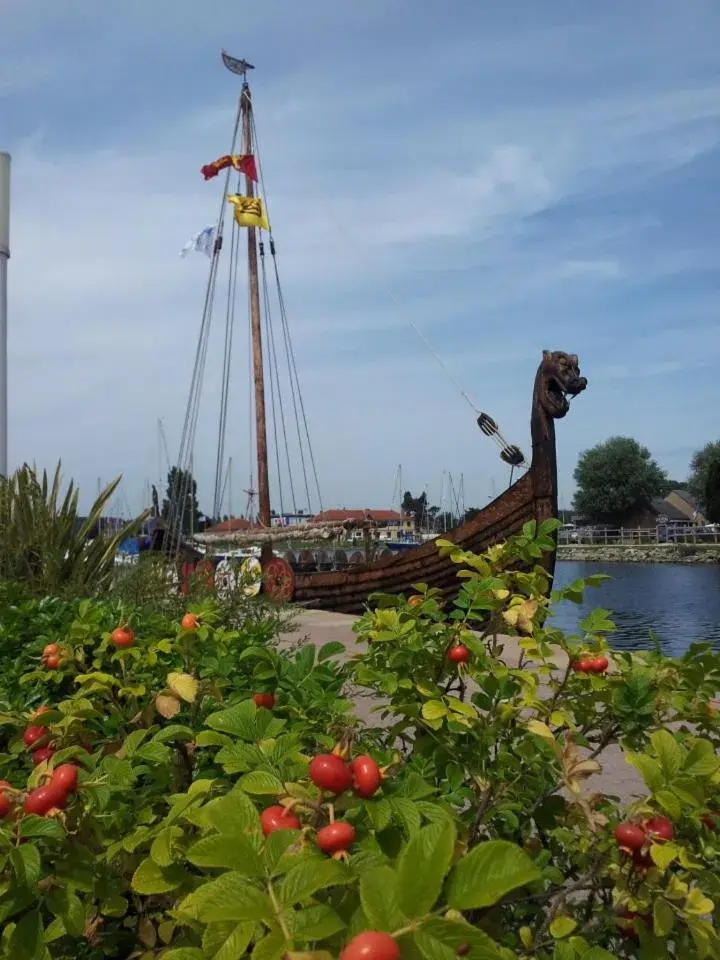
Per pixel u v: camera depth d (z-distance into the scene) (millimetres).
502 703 2037
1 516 8273
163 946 1756
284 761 1574
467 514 21250
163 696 2041
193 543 21141
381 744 2342
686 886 1461
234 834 1153
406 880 972
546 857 1814
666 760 1540
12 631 3914
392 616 2197
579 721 2191
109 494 8922
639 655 2275
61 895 1454
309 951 1023
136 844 1533
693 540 74250
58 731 1979
